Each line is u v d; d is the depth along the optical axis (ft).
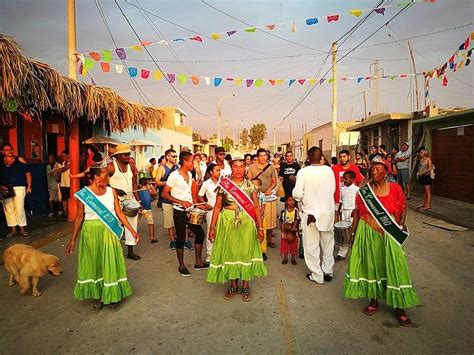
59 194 32.55
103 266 13.69
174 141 93.40
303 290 15.99
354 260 13.39
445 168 44.24
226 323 12.94
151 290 16.17
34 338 12.05
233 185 14.83
